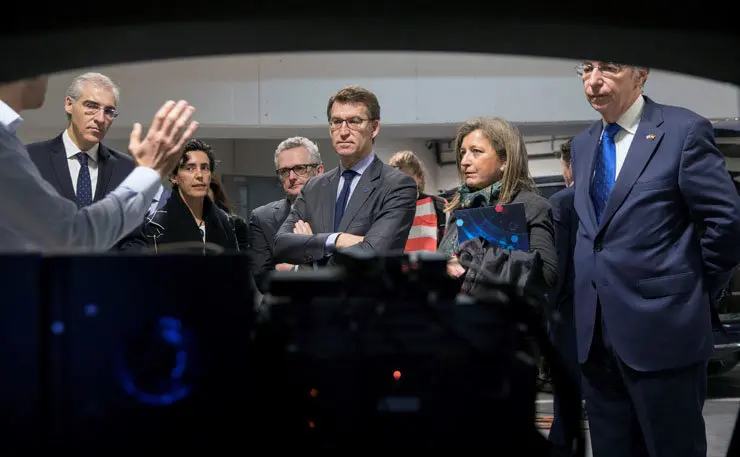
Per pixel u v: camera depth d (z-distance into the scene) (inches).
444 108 258.7
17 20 33.6
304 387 34.2
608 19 35.0
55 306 31.6
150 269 32.1
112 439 31.9
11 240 52.7
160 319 32.1
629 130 77.3
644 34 36.2
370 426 34.2
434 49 39.4
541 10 34.5
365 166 89.5
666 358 72.2
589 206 78.3
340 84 257.3
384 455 34.3
